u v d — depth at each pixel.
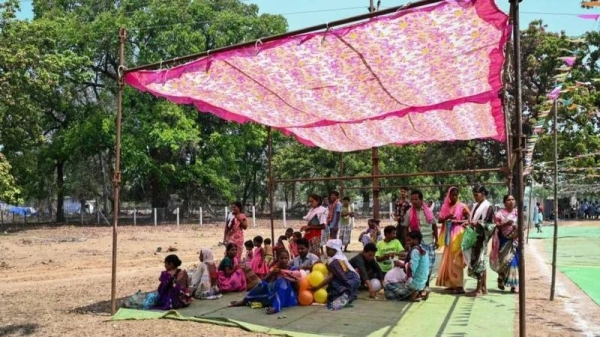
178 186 43.91
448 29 5.89
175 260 8.84
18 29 29.42
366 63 7.08
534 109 32.03
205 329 7.18
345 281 8.77
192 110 40.12
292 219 44.19
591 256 16.84
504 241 9.90
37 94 30.84
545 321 7.39
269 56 6.91
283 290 8.52
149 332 7.09
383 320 7.55
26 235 28.30
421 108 9.63
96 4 42.22
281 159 45.25
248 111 10.13
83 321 7.84
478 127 12.45
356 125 12.27
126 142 36.66
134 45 40.56
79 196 44.72
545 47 34.12
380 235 13.83
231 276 10.15
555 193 9.24
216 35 41.19
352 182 43.84
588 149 31.16
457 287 9.77
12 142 30.80
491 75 7.68
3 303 9.49
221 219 42.47
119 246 21.64
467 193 45.97
